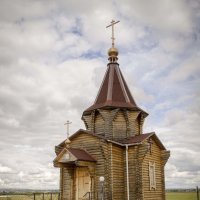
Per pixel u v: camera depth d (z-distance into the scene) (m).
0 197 38.06
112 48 31.33
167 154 27.83
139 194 23.58
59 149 26.56
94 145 24.55
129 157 24.86
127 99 28.80
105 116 27.23
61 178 26.23
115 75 30.30
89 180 24.42
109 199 22.89
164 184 27.25
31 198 31.44
